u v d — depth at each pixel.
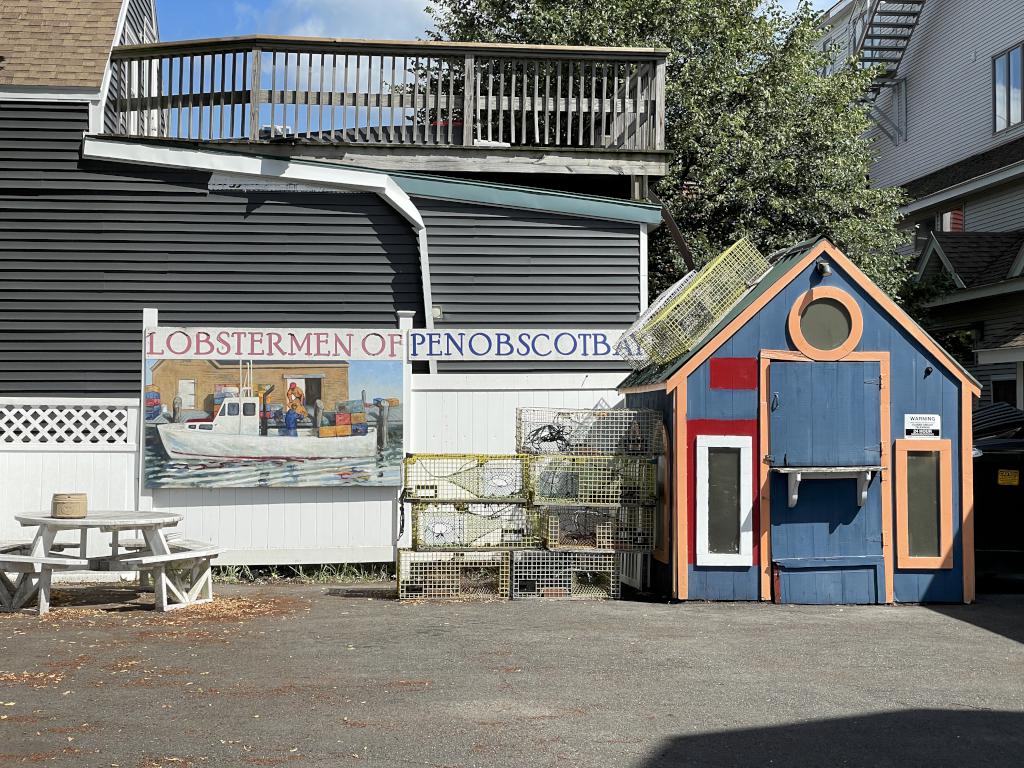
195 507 11.37
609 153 13.95
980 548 11.78
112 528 9.76
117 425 11.46
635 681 6.68
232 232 12.48
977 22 25.92
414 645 7.75
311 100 13.66
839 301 9.98
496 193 12.60
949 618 9.17
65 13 13.24
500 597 10.12
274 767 4.95
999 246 21.61
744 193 19.55
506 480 10.45
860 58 22.91
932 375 10.08
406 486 10.26
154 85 15.28
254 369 11.43
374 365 11.61
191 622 8.67
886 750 5.33
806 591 9.86
